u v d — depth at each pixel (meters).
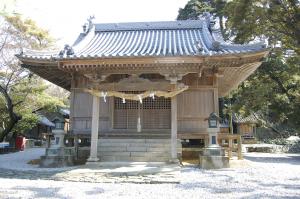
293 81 25.16
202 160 12.18
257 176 10.55
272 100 24.66
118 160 13.73
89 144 16.14
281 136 40.59
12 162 14.77
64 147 13.17
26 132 38.72
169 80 13.77
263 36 21.95
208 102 15.29
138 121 14.75
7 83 23.72
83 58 13.16
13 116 23.88
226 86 19.11
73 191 8.13
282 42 22.33
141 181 9.69
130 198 7.22
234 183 9.21
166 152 13.91
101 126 15.88
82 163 13.86
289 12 19.58
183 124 15.29
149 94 13.29
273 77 25.41
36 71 15.75
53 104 26.16
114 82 14.66
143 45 16.52
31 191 8.09
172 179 9.77
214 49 13.81
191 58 12.98
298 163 17.03
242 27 21.09
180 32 19.33
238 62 13.48
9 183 9.40
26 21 24.14
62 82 18.23
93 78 13.88
